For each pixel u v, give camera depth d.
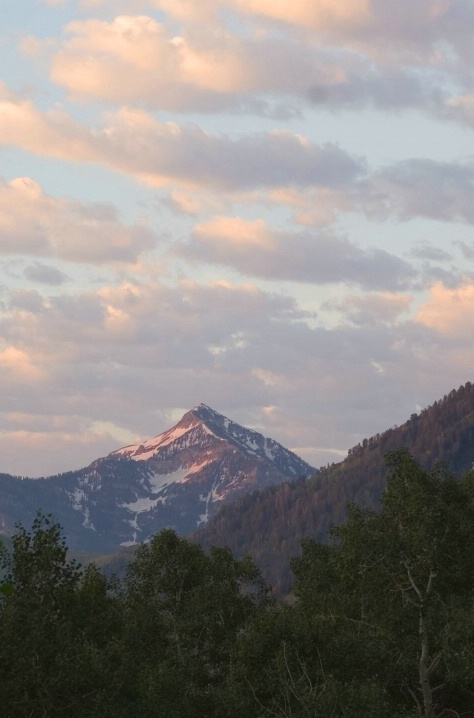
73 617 122.44
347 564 143.38
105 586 159.50
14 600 91.38
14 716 85.81
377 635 135.38
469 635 129.00
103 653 107.38
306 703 120.44
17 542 100.06
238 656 135.88
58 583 100.62
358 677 132.50
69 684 89.75
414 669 134.25
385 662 133.25
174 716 130.00
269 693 131.38
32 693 87.56
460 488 147.25
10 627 87.25
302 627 135.12
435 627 132.75
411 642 134.25
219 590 174.38
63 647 93.38
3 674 86.19
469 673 128.50
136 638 153.75
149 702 125.88
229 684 134.88
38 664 88.31
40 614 94.88
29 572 98.81
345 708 120.00
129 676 115.31
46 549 99.81
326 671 131.50
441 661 134.75
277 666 129.75
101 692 95.25
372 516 145.38
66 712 90.44
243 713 129.50
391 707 128.38
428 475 146.12
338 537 148.50
